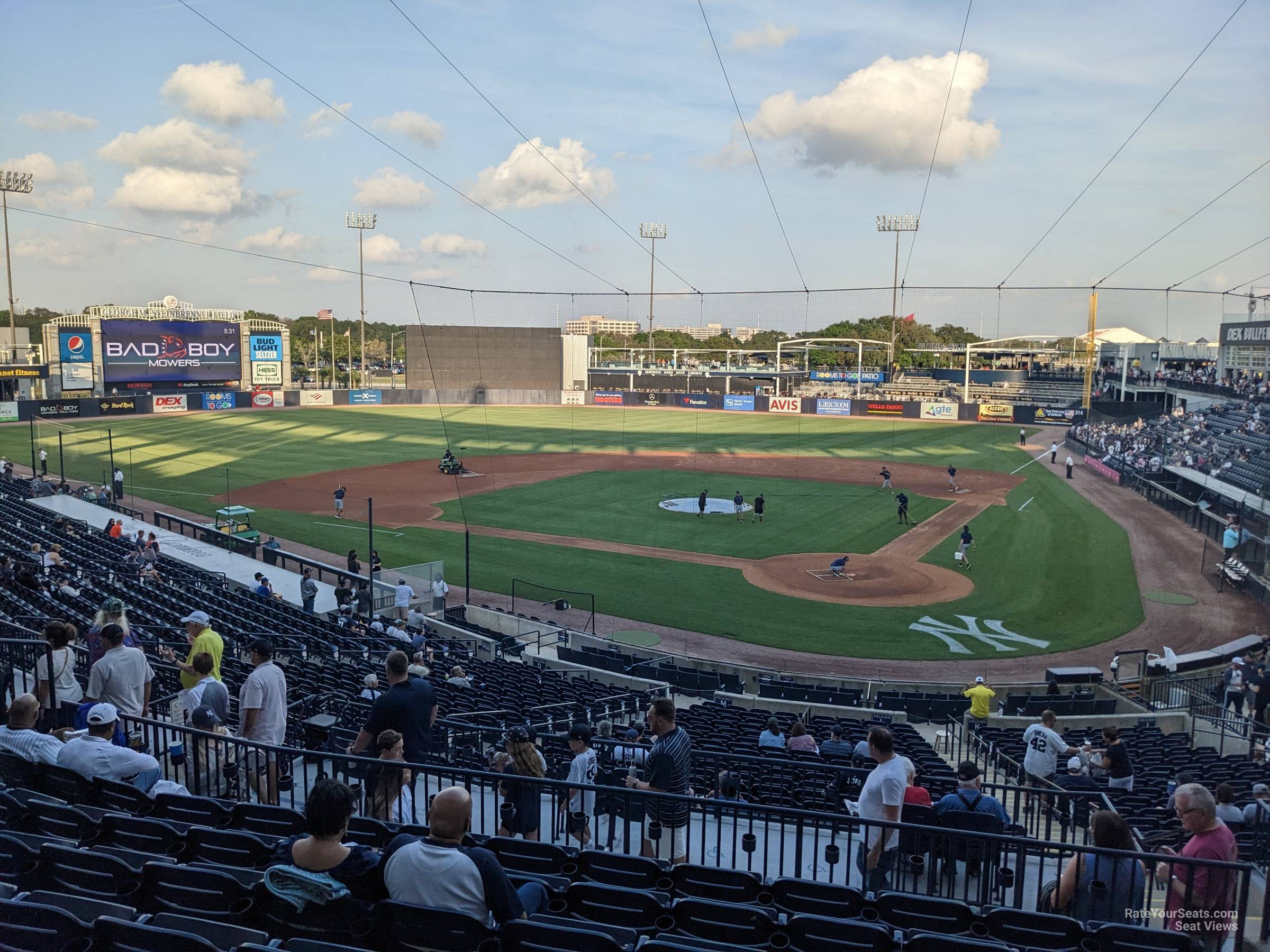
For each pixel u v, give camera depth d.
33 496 37.91
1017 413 76.12
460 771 7.25
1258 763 13.98
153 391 84.00
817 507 42.88
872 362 115.69
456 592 29.06
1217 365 69.44
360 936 5.11
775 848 9.12
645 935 5.47
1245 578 29.27
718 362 123.12
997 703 20.48
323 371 143.00
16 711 7.72
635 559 33.28
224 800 7.87
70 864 5.66
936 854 8.01
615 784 10.25
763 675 21.77
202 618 10.90
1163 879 7.30
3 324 141.62
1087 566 32.41
